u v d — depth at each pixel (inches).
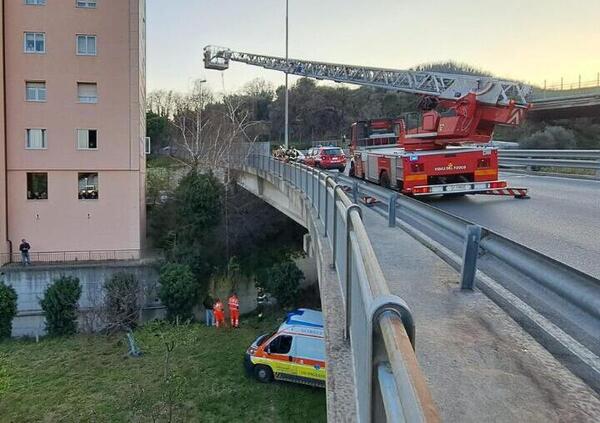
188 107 2466.8
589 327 97.1
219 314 919.7
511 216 359.3
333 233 227.1
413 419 38.6
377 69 836.6
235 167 1432.1
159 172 1768.0
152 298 988.6
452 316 152.6
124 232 1117.1
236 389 608.4
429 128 521.0
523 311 159.5
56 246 1091.9
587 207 398.3
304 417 543.5
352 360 118.6
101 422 522.3
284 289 1018.1
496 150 468.4
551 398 101.6
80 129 1094.4
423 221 254.7
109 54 1099.3
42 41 1075.3
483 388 105.7
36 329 912.9
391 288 182.7
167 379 611.8
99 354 740.0
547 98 1288.1
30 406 562.9
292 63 1139.9
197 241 1218.0
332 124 2893.7
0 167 1032.8
